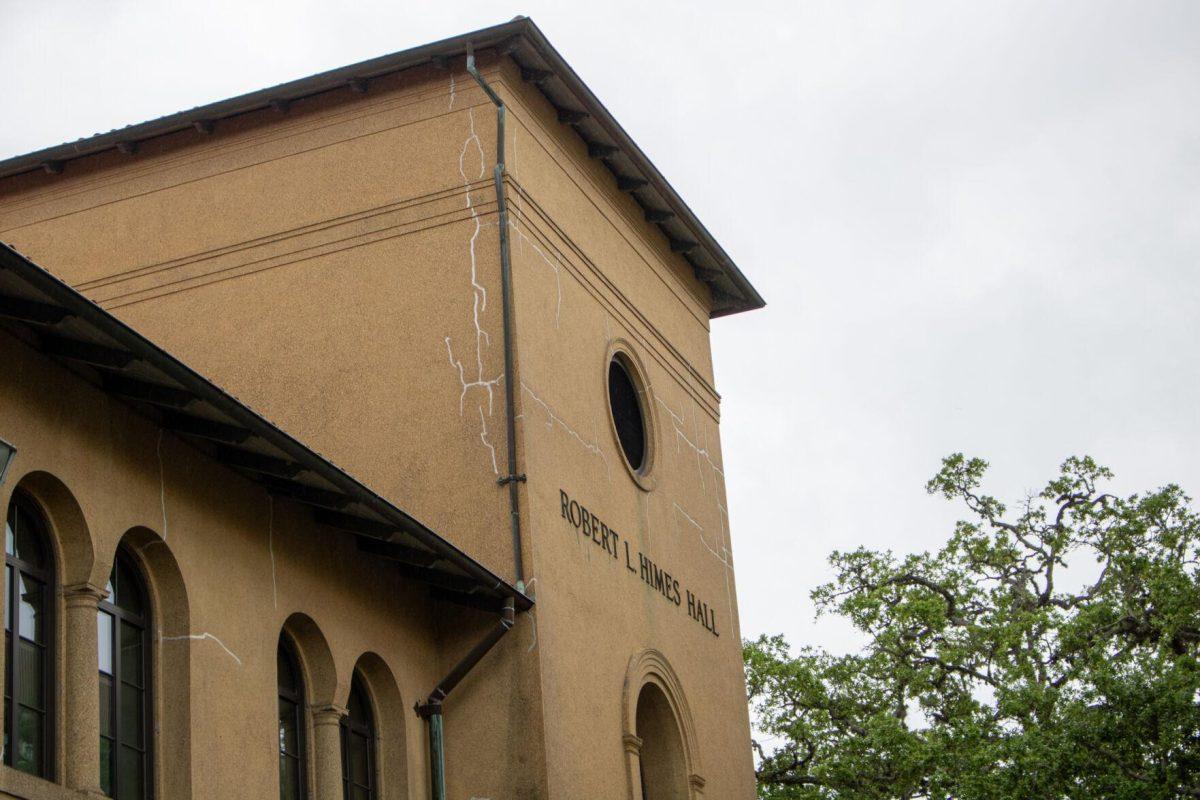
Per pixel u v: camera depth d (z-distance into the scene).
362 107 18.27
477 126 17.73
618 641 17.58
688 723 18.86
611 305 19.36
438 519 16.44
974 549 27.06
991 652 23.86
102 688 12.25
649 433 19.91
